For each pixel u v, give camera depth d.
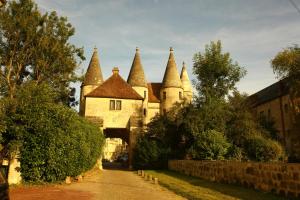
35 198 11.80
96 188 15.54
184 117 34.12
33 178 16.23
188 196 12.38
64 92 33.97
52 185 16.03
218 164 17.98
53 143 16.28
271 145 24.98
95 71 51.75
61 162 16.92
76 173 19.50
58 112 16.73
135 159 35.44
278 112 40.75
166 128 35.75
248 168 14.44
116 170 34.50
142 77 52.00
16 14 31.03
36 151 16.00
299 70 28.84
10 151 15.50
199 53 43.81
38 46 31.64
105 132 44.91
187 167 24.89
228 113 31.16
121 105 40.00
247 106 33.50
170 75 53.41
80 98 51.69
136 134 37.41
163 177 22.25
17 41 31.41
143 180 20.80
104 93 40.09
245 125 29.47
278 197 11.15
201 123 30.81
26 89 16.66
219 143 25.31
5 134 15.65
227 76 43.56
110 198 12.16
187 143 33.75
